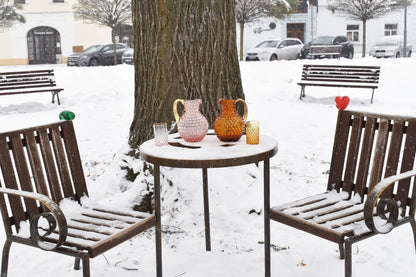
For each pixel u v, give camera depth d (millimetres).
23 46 30453
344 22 31562
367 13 21547
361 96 10766
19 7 21453
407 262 3062
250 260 3156
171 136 3162
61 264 3182
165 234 3553
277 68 13930
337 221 2664
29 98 11320
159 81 4125
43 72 10734
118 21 21484
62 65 28359
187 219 3727
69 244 2457
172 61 4070
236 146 2807
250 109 9453
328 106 9797
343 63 14609
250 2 19938
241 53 20641
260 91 11641
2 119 8984
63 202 3020
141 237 3545
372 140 2982
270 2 20312
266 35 30547
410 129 2797
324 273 2957
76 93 11414
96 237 2531
